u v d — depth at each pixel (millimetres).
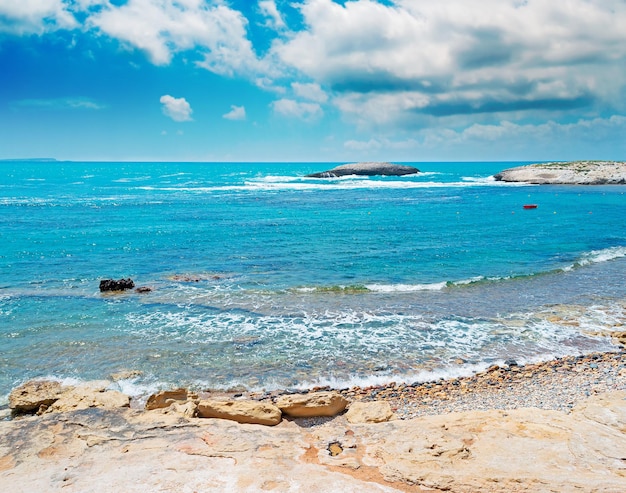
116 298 17859
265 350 13211
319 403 9102
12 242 28766
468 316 16062
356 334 14422
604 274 21703
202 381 11383
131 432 7926
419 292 18797
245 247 27859
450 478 6449
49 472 6734
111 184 87500
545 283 20172
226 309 16656
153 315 16016
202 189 72875
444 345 13656
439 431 7832
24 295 18141
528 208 46500
